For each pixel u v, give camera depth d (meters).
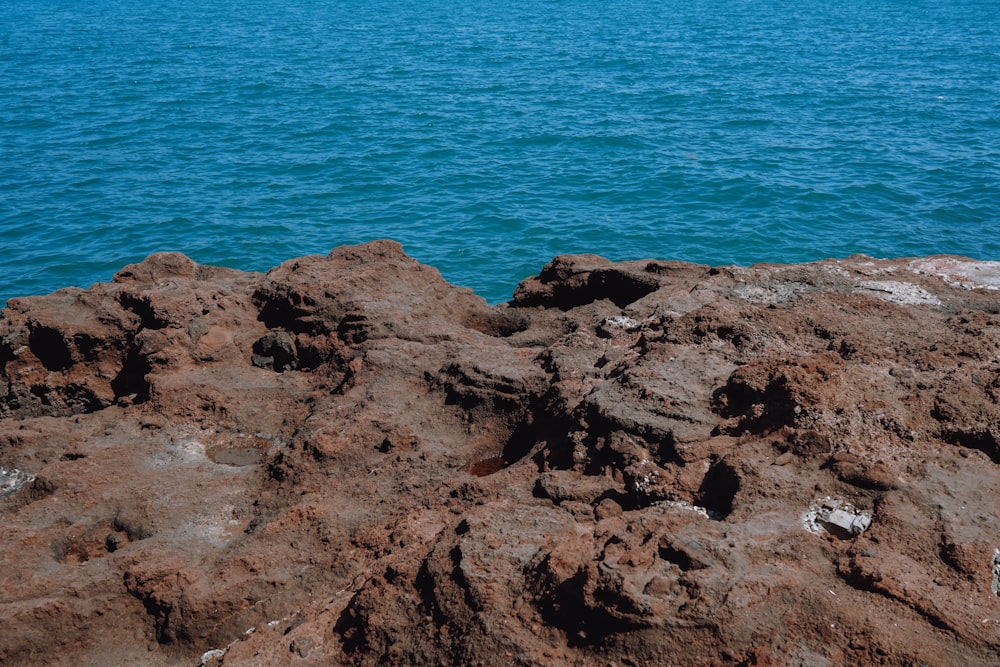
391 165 36.34
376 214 31.12
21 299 12.84
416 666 6.94
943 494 7.41
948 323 10.46
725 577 6.70
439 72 57.31
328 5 105.62
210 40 74.00
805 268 12.80
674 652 6.39
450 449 10.12
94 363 12.28
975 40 74.12
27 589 8.35
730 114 44.59
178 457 10.53
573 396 9.74
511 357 11.23
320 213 31.30
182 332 11.96
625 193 32.62
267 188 33.72
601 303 13.78
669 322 10.79
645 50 66.31
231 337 12.32
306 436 10.24
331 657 7.37
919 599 6.52
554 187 33.41
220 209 31.55
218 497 9.74
